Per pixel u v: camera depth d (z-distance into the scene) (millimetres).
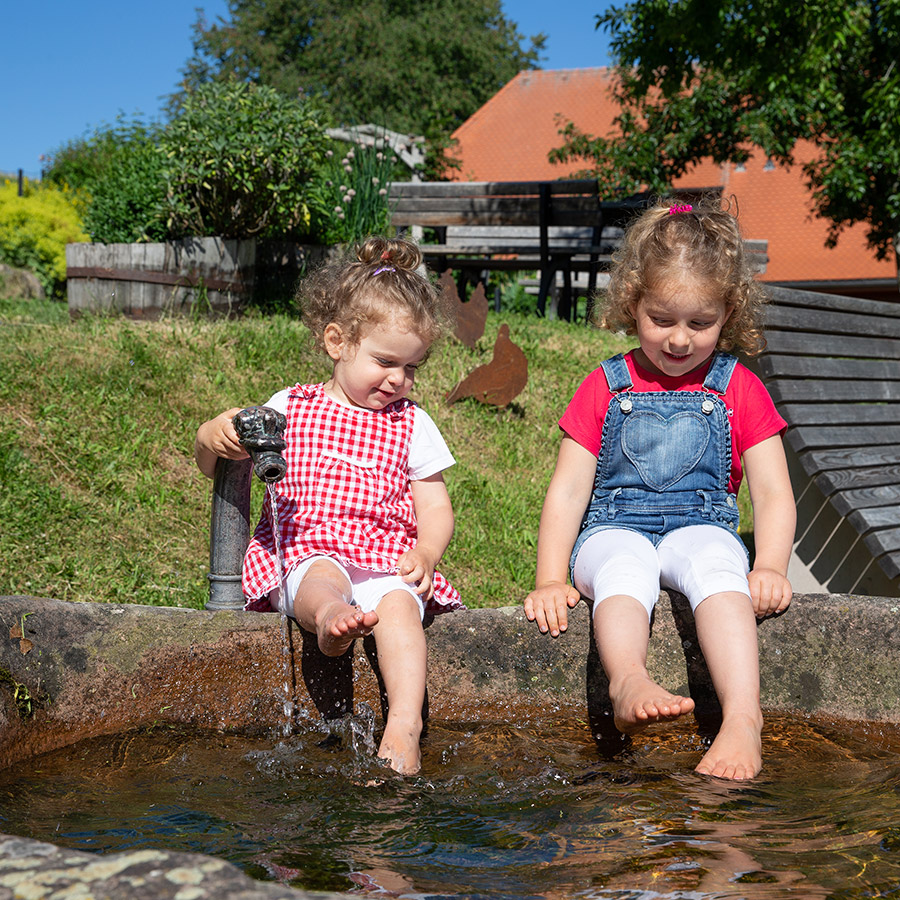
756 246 8945
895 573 3012
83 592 3045
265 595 2170
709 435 2299
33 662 1688
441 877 1163
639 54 10133
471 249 9031
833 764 1702
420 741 1838
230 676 1871
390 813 1428
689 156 11875
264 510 2248
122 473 3918
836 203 11031
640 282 2143
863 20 8984
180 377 4711
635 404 2320
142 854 718
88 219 6379
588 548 2172
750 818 1396
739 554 2068
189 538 3600
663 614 2033
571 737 1890
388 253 2289
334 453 2213
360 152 9047
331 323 2223
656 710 1595
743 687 1771
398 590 1989
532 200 8555
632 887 1123
